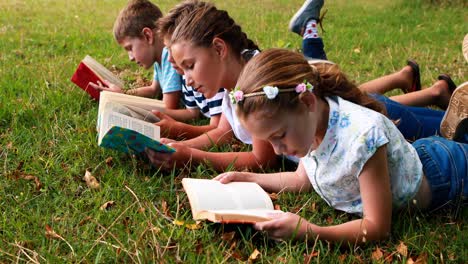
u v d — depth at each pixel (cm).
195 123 389
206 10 304
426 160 264
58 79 458
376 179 234
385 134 236
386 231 236
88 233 244
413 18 786
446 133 315
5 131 357
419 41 635
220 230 245
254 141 309
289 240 232
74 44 604
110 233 238
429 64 532
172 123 351
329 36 659
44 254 230
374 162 233
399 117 326
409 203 257
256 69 222
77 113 383
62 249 237
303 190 283
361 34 677
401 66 530
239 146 342
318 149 246
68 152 321
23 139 338
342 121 239
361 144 232
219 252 229
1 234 245
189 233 246
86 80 412
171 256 229
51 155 315
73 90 431
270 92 214
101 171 302
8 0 927
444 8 861
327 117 242
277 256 227
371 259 230
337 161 242
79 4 917
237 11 852
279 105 217
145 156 312
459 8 855
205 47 300
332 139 241
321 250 229
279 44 596
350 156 236
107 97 352
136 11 407
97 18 793
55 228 248
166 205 269
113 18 799
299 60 230
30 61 525
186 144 332
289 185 284
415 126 328
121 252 228
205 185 263
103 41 640
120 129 283
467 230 249
